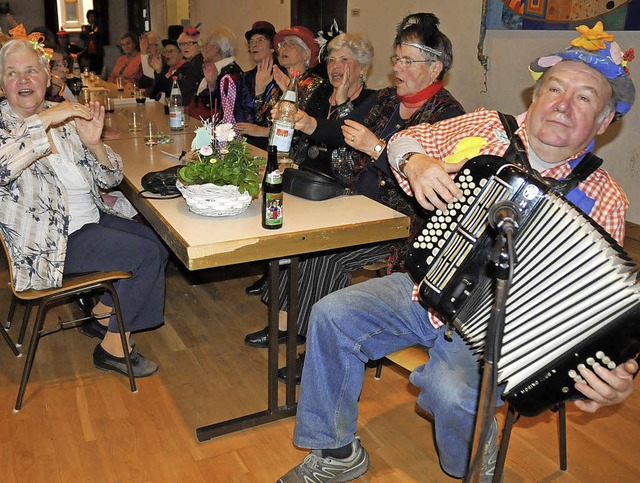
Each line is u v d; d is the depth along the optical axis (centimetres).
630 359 124
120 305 227
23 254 206
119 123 351
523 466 194
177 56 545
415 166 159
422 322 177
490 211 115
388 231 189
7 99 221
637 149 411
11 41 213
